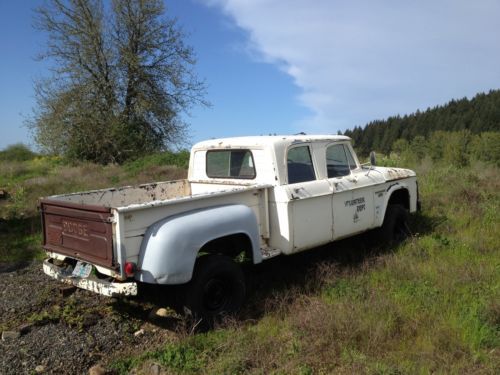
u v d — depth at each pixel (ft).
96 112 83.87
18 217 32.07
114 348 12.99
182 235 12.82
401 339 12.53
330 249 21.25
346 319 12.97
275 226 16.42
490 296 14.42
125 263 12.35
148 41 85.71
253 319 14.53
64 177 52.29
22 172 68.23
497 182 34.91
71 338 13.35
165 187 19.77
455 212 27.14
